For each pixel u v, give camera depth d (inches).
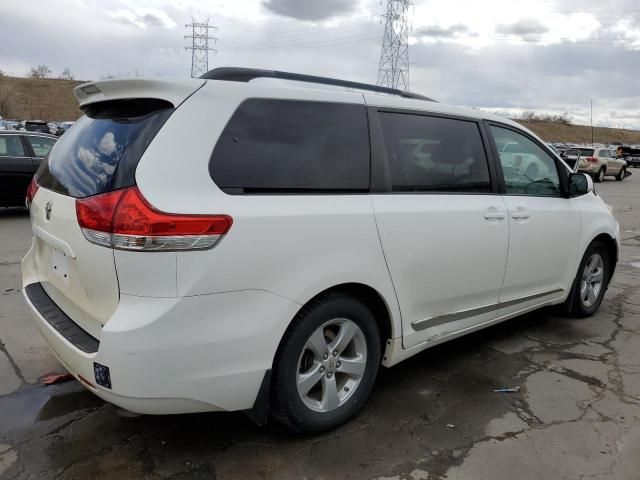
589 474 104.1
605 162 1062.4
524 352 164.2
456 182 137.0
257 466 103.3
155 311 88.1
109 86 103.7
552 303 178.2
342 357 116.6
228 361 95.0
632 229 446.0
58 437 111.0
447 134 137.3
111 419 118.2
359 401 119.3
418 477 101.7
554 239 166.7
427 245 125.5
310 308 106.0
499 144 152.0
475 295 142.9
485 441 114.3
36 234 121.6
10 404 123.6
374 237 114.2
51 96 3762.3
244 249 94.6
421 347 131.3
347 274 109.0
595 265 196.5
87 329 101.4
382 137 121.8
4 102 3193.9
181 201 90.1
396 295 120.9
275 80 111.0
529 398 134.3
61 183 107.2
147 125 95.0
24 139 397.7
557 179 173.5
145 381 88.4
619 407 130.6
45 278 120.1
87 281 95.8
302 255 102.3
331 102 114.8
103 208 90.3
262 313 97.5
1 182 383.2
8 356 149.0
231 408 98.6
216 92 98.6
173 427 115.7
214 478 99.5
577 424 122.1
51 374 139.0
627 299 226.7
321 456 107.1
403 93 138.5
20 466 101.1
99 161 98.0
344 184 112.7
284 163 104.1
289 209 101.3
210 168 94.7
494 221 143.1
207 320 92.0
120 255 88.2
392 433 116.3
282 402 105.0
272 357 100.1
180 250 88.6
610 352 165.8
